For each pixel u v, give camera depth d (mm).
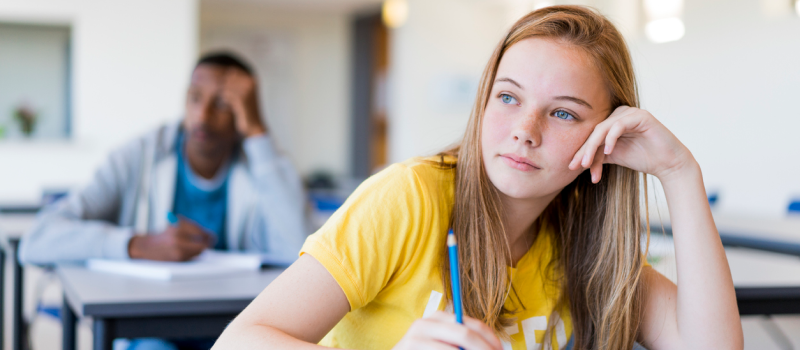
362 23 7082
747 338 2176
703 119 4406
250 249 1651
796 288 1059
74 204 1444
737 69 4160
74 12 5180
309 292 651
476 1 6457
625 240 833
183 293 1014
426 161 761
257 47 7293
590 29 732
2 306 1985
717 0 4254
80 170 5270
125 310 933
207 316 983
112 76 5285
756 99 4051
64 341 1263
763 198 4012
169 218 1343
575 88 699
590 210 860
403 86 6410
